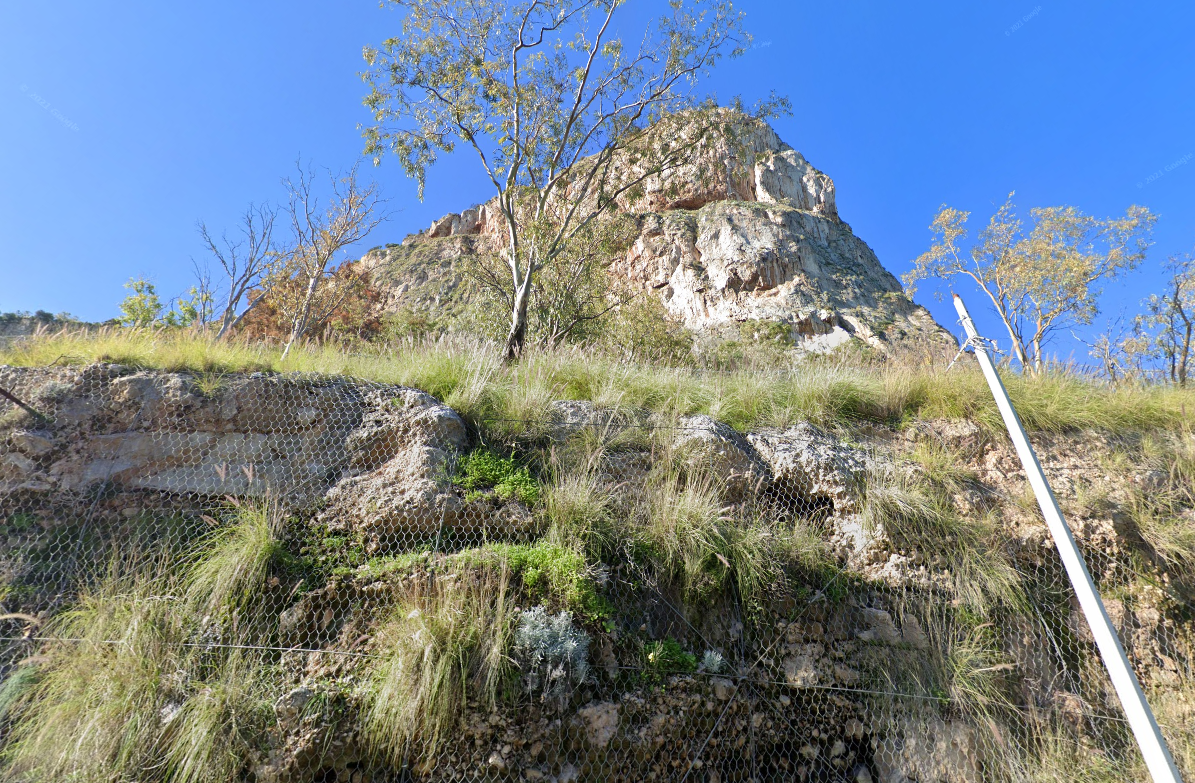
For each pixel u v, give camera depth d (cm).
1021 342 2139
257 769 326
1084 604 355
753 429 650
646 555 471
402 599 402
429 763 344
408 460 502
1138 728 313
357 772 342
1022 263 2238
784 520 549
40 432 462
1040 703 441
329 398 550
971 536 520
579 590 420
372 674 366
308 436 521
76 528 424
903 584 491
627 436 587
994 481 601
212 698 334
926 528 525
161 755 320
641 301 1884
